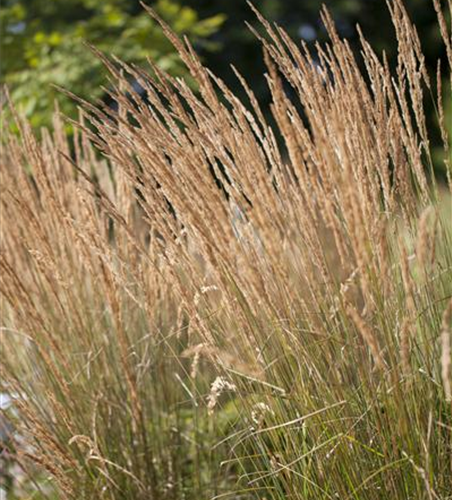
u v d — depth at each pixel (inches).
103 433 111.5
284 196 84.7
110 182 130.8
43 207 119.6
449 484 79.9
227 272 81.0
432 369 79.5
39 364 114.2
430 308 82.0
